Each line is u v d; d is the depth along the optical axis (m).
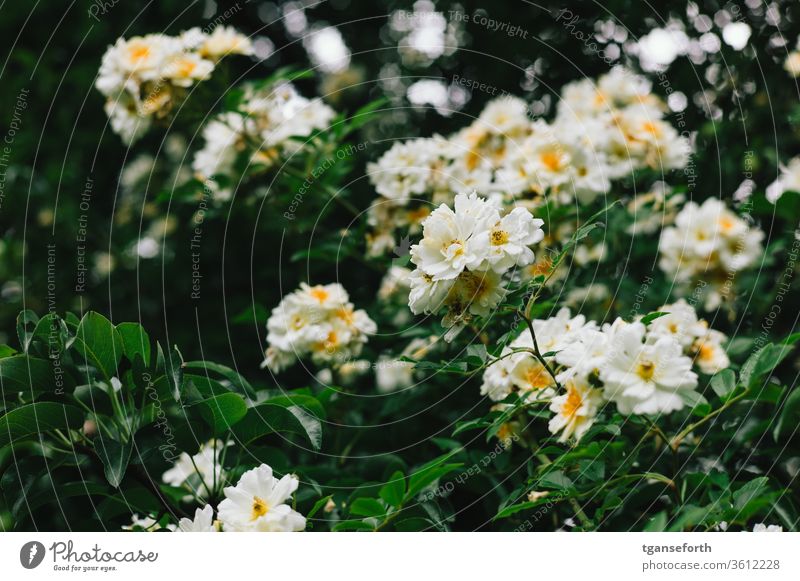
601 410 1.39
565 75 2.66
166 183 2.94
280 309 1.93
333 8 3.17
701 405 1.38
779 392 1.46
